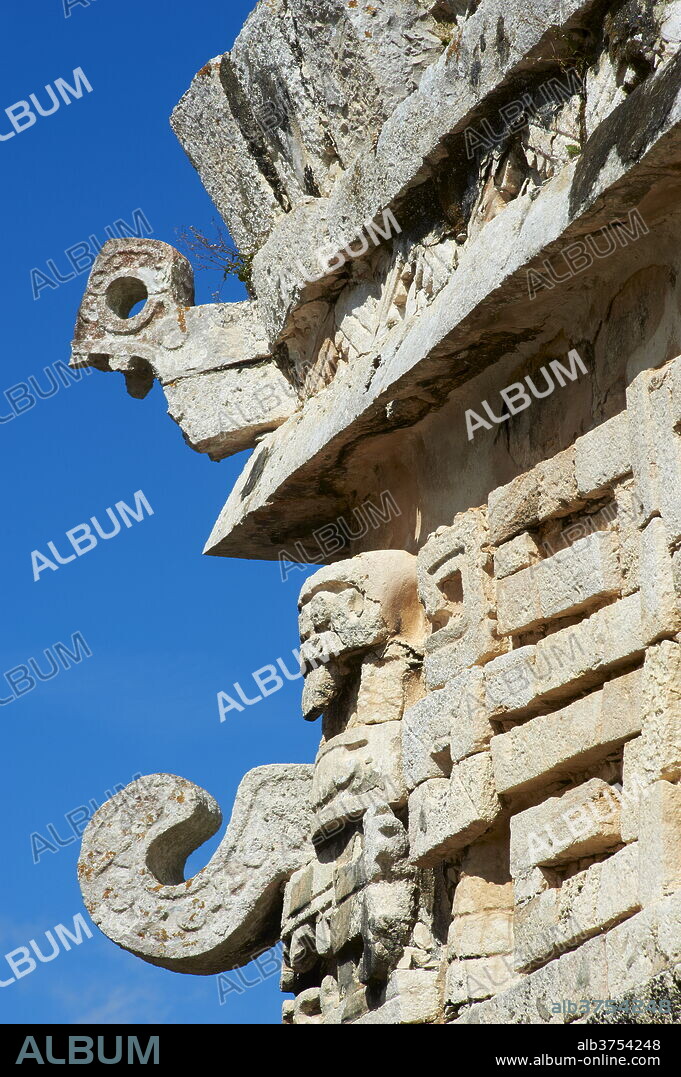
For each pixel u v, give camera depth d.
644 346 10.38
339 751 12.55
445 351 11.41
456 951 11.09
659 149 9.52
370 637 12.49
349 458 12.92
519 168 10.95
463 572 11.62
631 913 9.64
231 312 14.55
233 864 14.33
